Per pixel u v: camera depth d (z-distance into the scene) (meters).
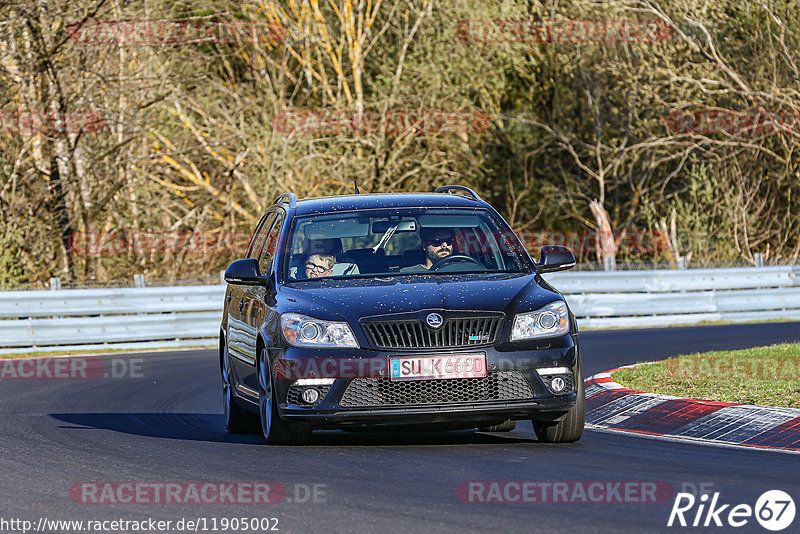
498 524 20.69
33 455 31.42
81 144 95.75
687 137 130.88
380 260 33.25
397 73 121.00
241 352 35.50
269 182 107.12
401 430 34.03
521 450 29.91
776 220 127.06
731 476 25.42
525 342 29.84
